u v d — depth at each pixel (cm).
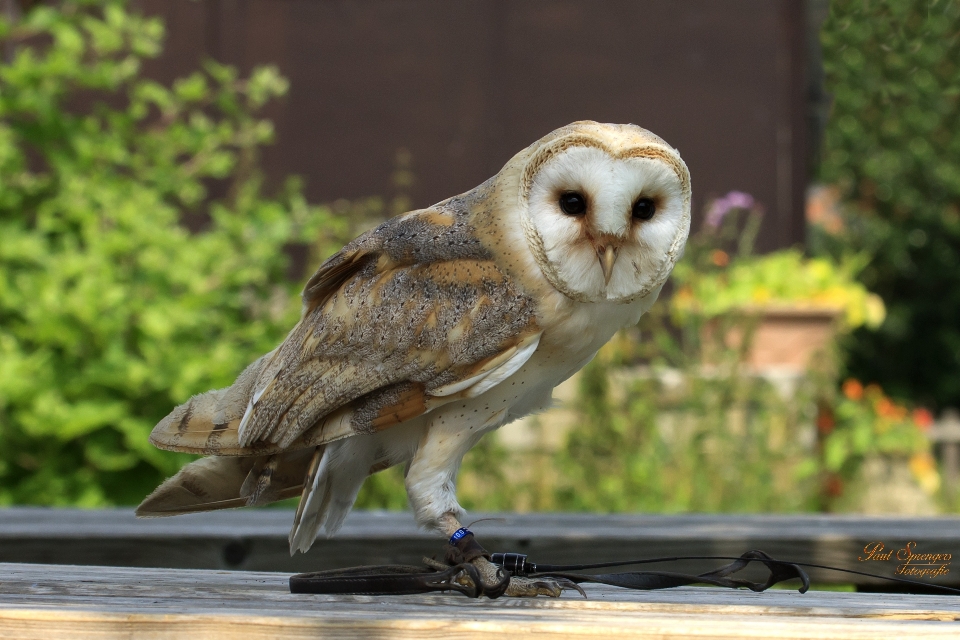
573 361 379
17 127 975
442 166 1340
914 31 918
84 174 972
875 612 327
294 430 376
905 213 1980
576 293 356
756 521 582
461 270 367
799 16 1331
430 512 368
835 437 1160
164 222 954
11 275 895
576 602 338
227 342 878
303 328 395
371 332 371
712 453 996
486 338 360
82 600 339
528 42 1340
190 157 1188
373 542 511
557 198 355
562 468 962
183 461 825
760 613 328
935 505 1187
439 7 1340
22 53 980
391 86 1341
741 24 1328
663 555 513
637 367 1106
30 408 809
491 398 376
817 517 605
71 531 509
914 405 1956
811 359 1100
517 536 516
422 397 366
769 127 1328
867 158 1847
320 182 1334
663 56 1334
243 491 395
